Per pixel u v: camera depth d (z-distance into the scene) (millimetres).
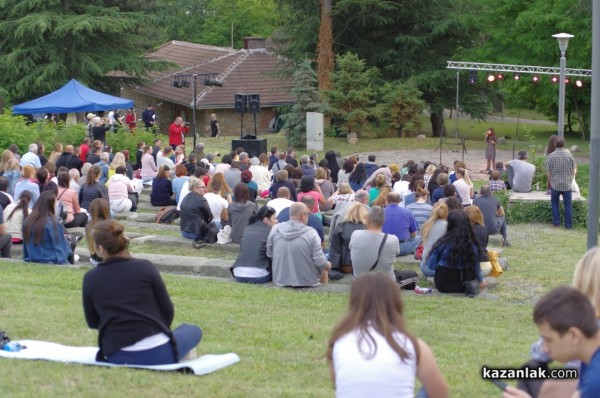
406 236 13805
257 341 8336
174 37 69562
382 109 41312
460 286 11531
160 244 14992
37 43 42094
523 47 41594
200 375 6883
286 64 46562
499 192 19891
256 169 21234
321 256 11547
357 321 4590
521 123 56938
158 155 23781
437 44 45375
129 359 6805
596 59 10438
